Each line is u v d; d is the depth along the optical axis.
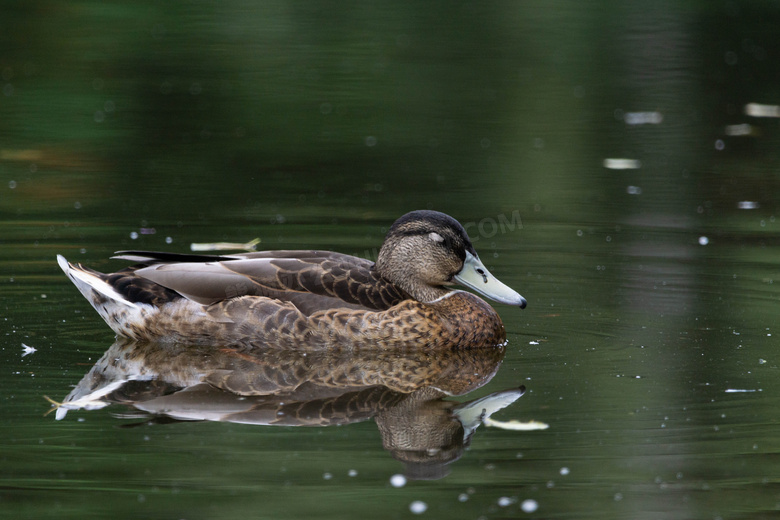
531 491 7.83
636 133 23.78
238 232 16.19
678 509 7.60
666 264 14.92
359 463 8.27
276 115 24.75
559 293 13.66
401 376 10.63
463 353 11.54
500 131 23.83
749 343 11.42
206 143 22.36
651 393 9.82
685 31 33.03
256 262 11.83
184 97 25.83
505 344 11.77
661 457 8.37
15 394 9.77
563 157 21.78
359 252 15.20
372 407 9.61
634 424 9.03
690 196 19.03
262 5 34.16
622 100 26.66
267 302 11.48
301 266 11.84
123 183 19.38
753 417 9.15
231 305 11.53
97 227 16.41
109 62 28.72
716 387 9.97
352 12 35.19
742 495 7.75
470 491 7.83
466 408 9.55
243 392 10.02
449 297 12.06
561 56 30.75
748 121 24.92
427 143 22.73
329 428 9.05
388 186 19.42
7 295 13.16
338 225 16.67
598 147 22.62
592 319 12.52
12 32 30.86
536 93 27.38
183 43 31.31
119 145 22.00
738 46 31.50
